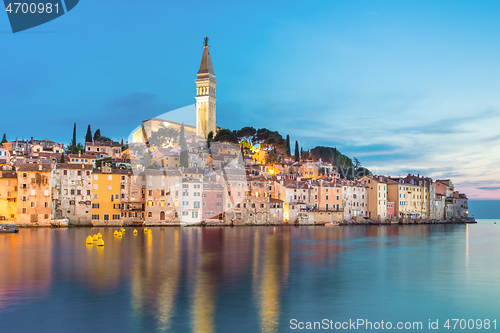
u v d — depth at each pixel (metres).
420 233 145.38
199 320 32.59
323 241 102.19
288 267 57.53
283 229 155.62
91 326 31.02
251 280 47.56
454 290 43.53
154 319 32.69
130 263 59.19
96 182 152.12
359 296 40.59
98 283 45.06
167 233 123.44
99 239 83.38
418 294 41.59
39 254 68.31
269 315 34.16
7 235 107.94
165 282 45.88
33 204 142.00
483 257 71.38
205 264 59.06
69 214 148.75
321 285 45.38
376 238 116.56
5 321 31.97
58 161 198.25
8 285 43.81
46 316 33.19
